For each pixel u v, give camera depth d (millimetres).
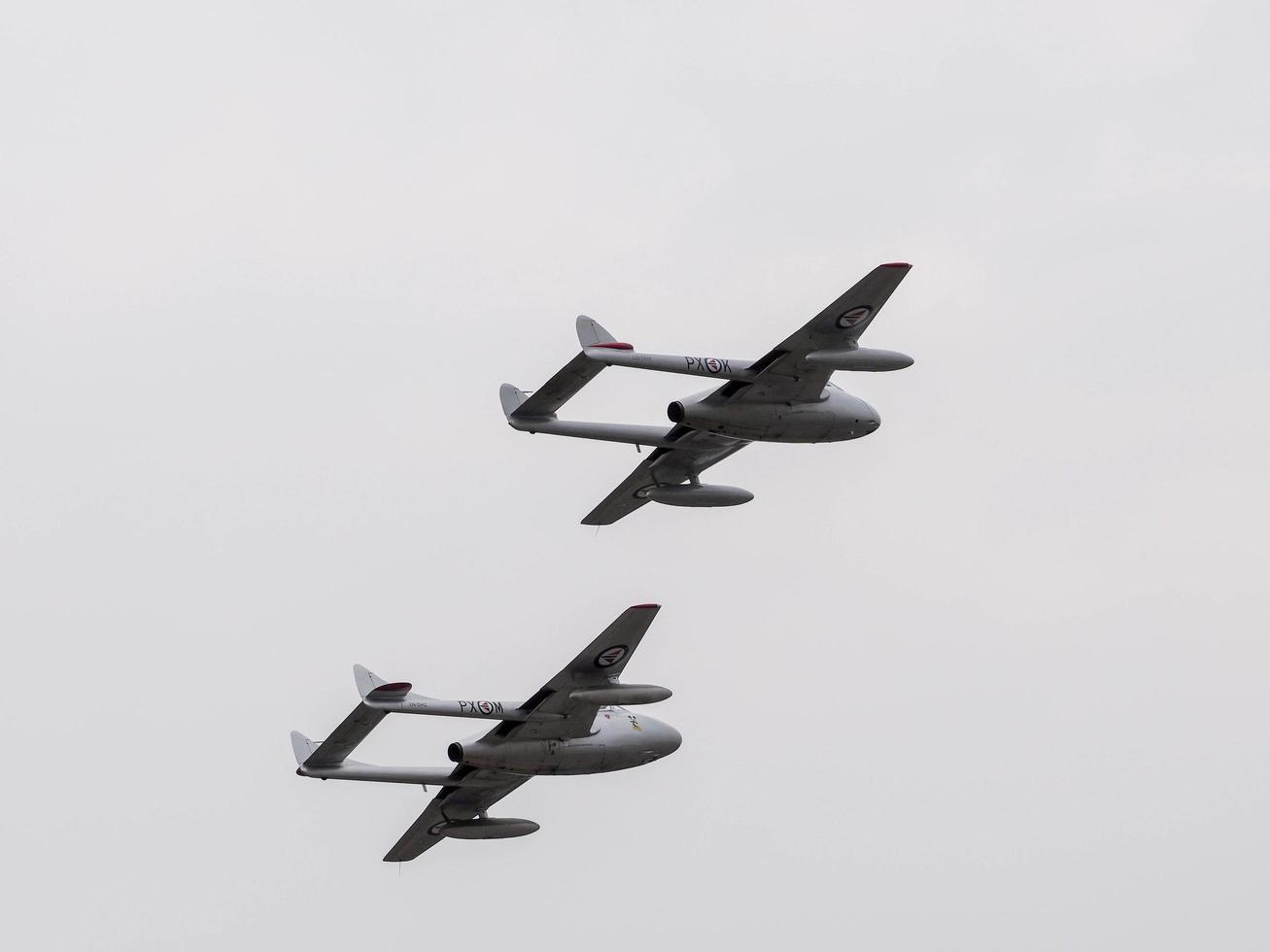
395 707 163000
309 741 176375
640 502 190125
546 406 167375
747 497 188000
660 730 179750
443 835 193375
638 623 165125
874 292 163500
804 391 170500
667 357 163125
